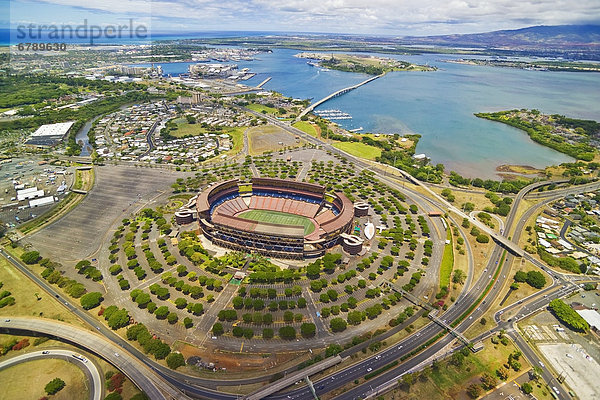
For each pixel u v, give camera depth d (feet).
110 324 639.76
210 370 570.05
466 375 574.15
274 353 602.44
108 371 567.18
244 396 522.47
